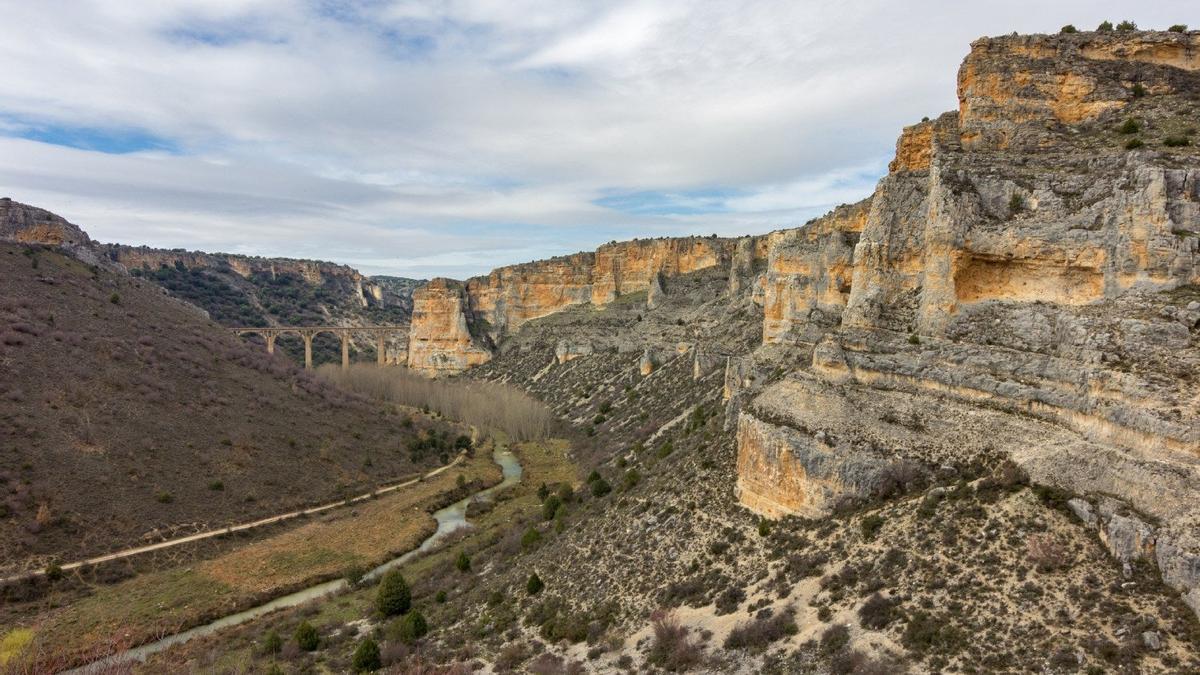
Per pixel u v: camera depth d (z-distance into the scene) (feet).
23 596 188.24
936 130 170.50
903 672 88.74
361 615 187.11
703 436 218.59
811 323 227.40
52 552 208.13
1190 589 81.10
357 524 273.75
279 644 165.89
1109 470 97.66
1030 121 149.18
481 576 197.06
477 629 154.51
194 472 274.57
